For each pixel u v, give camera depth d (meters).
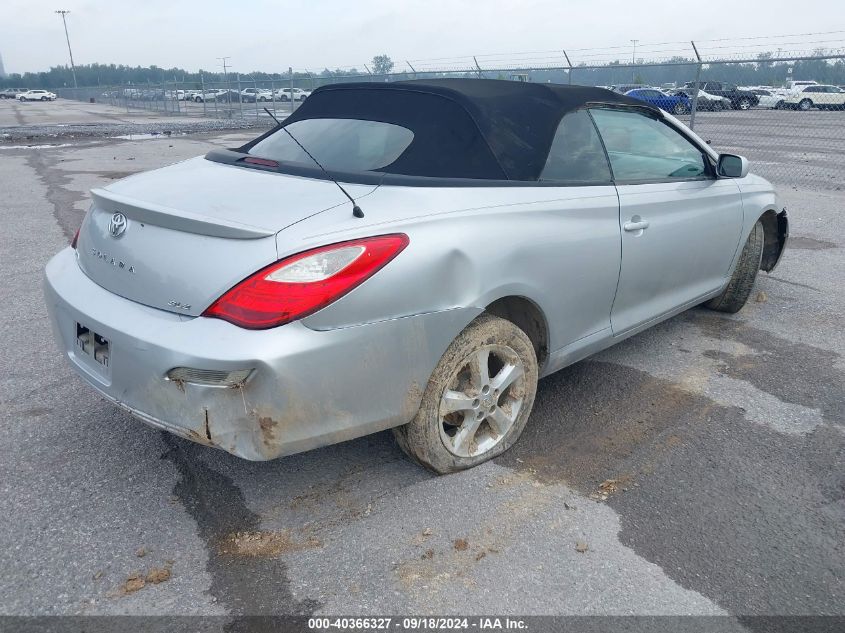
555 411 3.44
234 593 2.20
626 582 2.28
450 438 2.80
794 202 9.33
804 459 3.05
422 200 2.51
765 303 5.16
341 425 2.32
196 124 26.36
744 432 3.27
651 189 3.53
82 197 9.30
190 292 2.22
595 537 2.50
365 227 2.30
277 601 2.17
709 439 3.20
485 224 2.60
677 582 2.29
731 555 2.42
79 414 3.29
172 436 3.10
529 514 2.61
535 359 2.96
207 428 2.18
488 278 2.59
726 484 2.84
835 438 3.24
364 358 2.29
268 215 2.30
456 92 3.01
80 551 2.36
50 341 4.18
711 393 3.67
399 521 2.55
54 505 2.60
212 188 2.62
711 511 2.66
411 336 2.39
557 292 2.96
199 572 2.29
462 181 2.69
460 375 2.75
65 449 2.98
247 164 2.96
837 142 14.35
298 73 23.58
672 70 13.91
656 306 3.79
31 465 2.86
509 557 2.38
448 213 2.51
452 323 2.50
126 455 2.95
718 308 4.90
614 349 4.25
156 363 2.18
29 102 72.00
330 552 2.39
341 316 2.21
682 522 2.59
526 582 2.27
